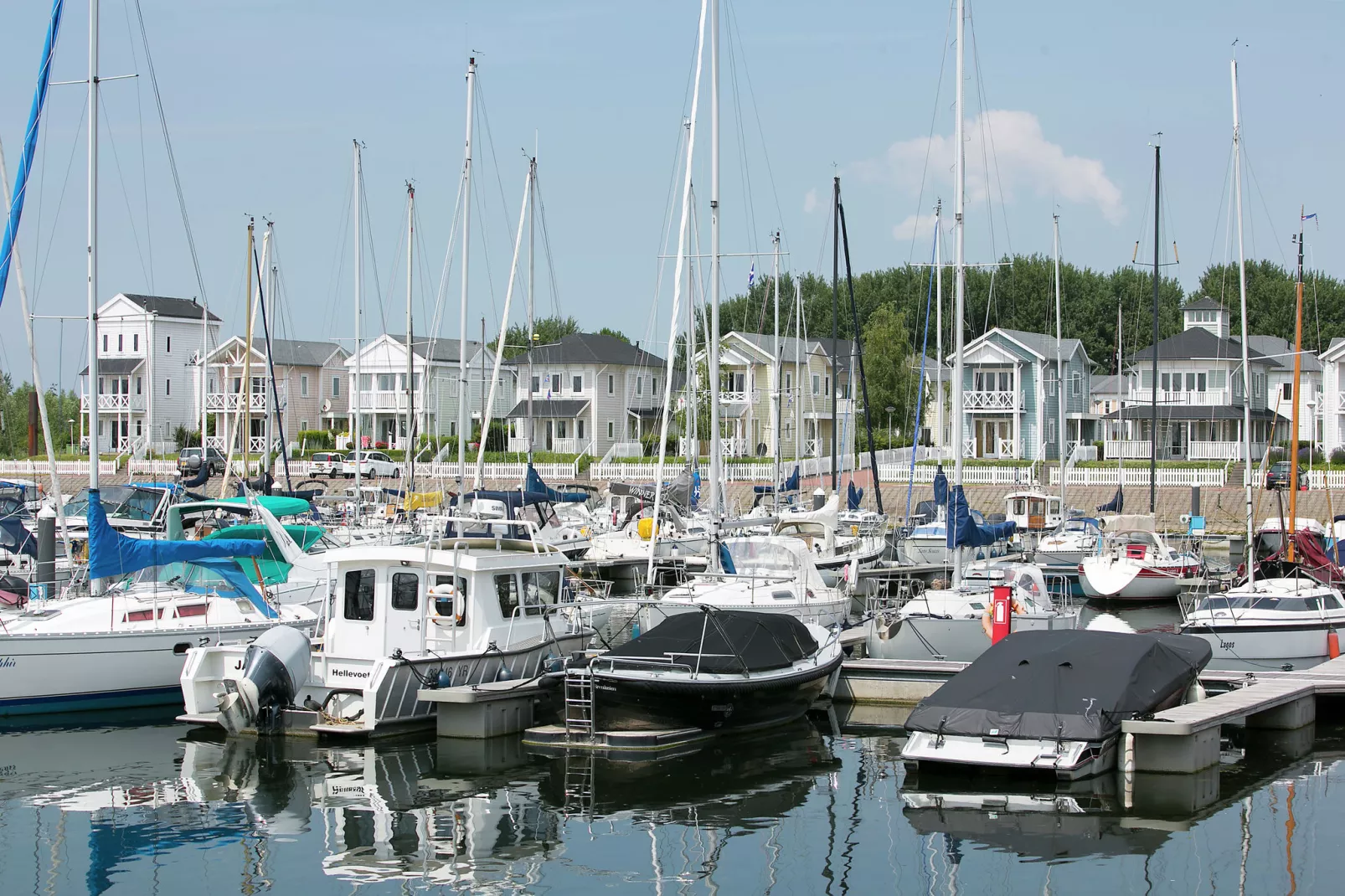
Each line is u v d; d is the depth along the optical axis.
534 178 46.28
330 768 19.56
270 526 28.73
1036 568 29.97
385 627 22.34
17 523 34.78
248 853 15.87
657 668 21.00
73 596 26.58
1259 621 27.45
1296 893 14.39
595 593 31.59
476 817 17.28
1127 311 119.69
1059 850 15.91
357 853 15.91
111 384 94.81
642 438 89.62
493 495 39.50
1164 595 38.09
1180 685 20.42
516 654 22.53
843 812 17.53
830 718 23.45
